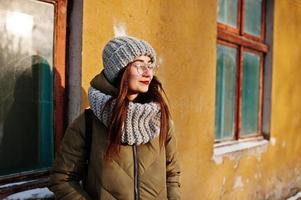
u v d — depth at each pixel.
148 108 1.84
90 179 1.87
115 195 1.83
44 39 2.34
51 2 2.35
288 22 5.23
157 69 3.06
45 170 2.39
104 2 2.53
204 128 3.69
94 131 1.86
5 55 2.17
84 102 2.43
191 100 3.49
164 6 3.09
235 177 4.22
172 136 2.10
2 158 2.20
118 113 1.79
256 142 4.79
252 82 4.80
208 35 3.68
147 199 1.87
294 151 5.61
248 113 4.77
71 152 1.85
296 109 5.59
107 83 1.86
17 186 2.20
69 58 2.46
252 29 4.71
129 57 1.82
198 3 3.51
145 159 1.87
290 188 5.54
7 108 2.21
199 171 3.64
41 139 2.37
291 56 5.37
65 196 1.85
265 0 4.92
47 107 2.39
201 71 3.61
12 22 2.19
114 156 1.81
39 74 2.34
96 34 2.49
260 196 4.78
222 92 4.27
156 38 3.02
